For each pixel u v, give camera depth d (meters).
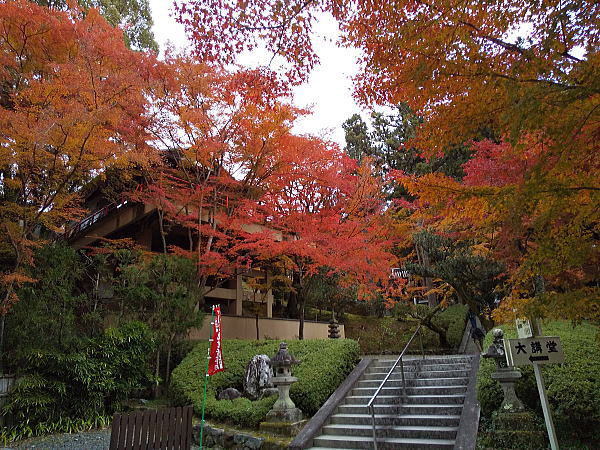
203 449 8.15
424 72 4.45
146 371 10.80
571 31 3.71
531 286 6.26
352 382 9.60
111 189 14.55
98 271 11.67
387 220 12.30
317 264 12.41
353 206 13.45
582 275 4.93
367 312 22.19
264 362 10.09
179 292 11.79
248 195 13.35
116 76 9.55
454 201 4.41
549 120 3.54
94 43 9.70
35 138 8.30
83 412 9.55
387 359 11.10
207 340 13.09
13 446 8.16
